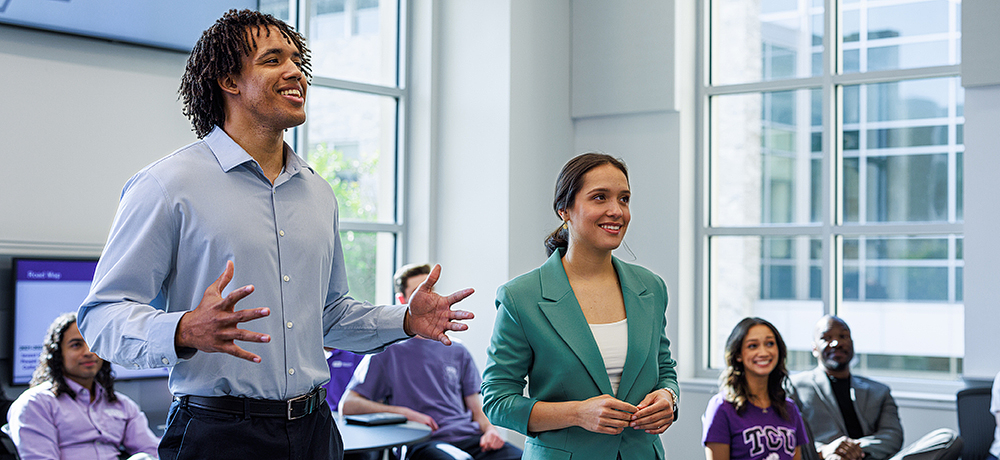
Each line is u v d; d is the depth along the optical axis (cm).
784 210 538
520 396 198
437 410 414
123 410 349
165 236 145
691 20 550
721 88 551
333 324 177
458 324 166
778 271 537
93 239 396
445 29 541
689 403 516
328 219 168
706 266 551
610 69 547
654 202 536
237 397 147
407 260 545
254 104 152
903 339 507
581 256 208
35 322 369
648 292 212
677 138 531
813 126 530
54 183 386
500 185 509
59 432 325
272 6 488
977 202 459
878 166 516
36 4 375
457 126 531
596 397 188
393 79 549
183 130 427
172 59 423
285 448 150
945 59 498
